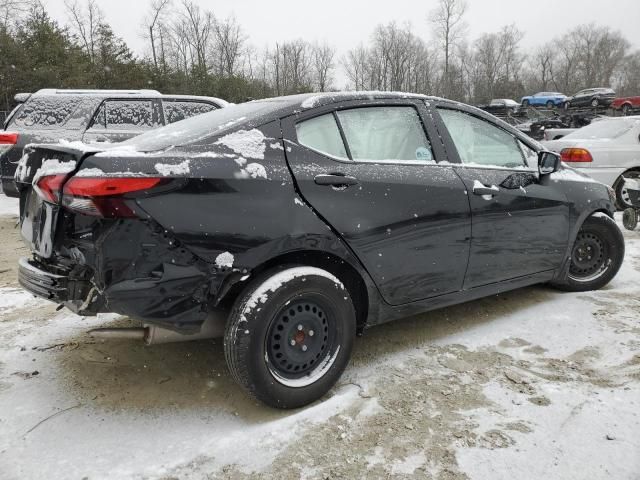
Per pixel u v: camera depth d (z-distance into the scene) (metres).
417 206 3.06
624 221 7.05
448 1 66.25
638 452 2.26
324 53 59.22
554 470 2.17
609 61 76.38
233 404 2.75
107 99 7.05
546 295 4.31
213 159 2.50
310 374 2.71
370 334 3.59
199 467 2.24
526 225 3.68
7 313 3.97
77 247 2.39
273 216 2.55
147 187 2.28
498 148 3.80
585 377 2.94
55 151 2.54
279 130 2.77
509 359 3.19
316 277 2.64
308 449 2.35
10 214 8.38
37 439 2.43
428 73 66.44
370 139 3.09
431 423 2.53
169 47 44.66
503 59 70.06
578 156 7.95
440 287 3.28
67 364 3.17
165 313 2.38
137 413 2.66
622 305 4.02
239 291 2.65
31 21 20.61
